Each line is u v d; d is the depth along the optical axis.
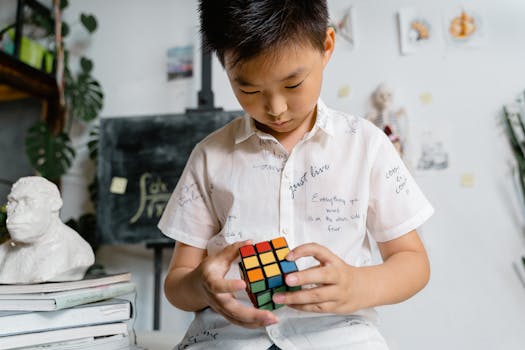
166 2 1.94
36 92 1.74
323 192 0.64
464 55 1.69
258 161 0.67
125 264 1.81
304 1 0.53
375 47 1.74
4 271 0.63
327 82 1.75
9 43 1.71
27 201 0.61
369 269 0.55
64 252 0.64
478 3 1.71
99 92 1.88
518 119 1.62
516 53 1.66
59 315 0.59
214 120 1.69
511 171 1.60
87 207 1.86
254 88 0.52
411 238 0.65
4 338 0.55
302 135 0.68
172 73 1.89
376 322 0.63
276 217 0.63
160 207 1.66
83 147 1.91
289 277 0.44
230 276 0.63
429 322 1.58
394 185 0.65
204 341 0.61
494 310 1.55
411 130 1.67
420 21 1.73
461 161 1.63
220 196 0.67
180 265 0.68
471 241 1.59
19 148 1.68
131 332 0.71
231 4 0.52
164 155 1.69
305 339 0.56
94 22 1.92
